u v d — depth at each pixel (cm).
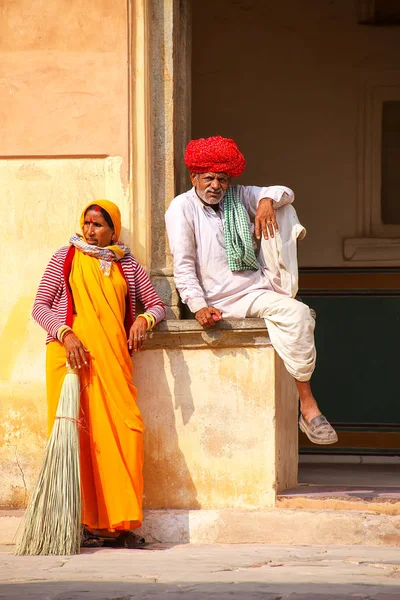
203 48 1667
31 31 1102
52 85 1098
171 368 1051
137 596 698
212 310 1017
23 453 1077
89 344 993
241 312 1045
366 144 1636
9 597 700
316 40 1650
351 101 1641
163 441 1049
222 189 1054
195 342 1044
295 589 721
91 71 1094
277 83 1653
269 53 1656
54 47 1098
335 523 1002
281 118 1652
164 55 1114
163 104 1114
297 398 1177
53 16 1101
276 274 1073
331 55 1647
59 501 954
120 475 978
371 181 1634
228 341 1036
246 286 1061
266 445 1030
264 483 1029
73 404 972
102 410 984
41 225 1095
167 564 862
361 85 1641
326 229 1634
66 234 1091
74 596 701
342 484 1209
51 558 918
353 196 1636
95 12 1095
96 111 1091
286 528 1010
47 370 1015
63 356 1005
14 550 962
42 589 733
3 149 1098
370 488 1109
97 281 1011
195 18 1669
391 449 1577
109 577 789
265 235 1031
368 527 995
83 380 995
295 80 1652
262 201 1043
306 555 920
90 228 1027
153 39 1115
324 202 1639
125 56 1089
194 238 1065
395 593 700
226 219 1061
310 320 1013
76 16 1097
